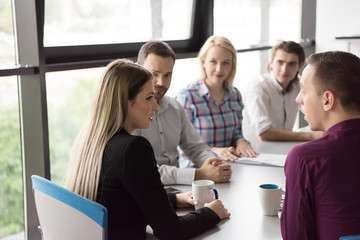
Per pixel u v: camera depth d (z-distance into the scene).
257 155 2.54
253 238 1.45
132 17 3.22
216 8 3.97
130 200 1.46
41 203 1.47
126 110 1.51
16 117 2.48
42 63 2.38
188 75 3.78
